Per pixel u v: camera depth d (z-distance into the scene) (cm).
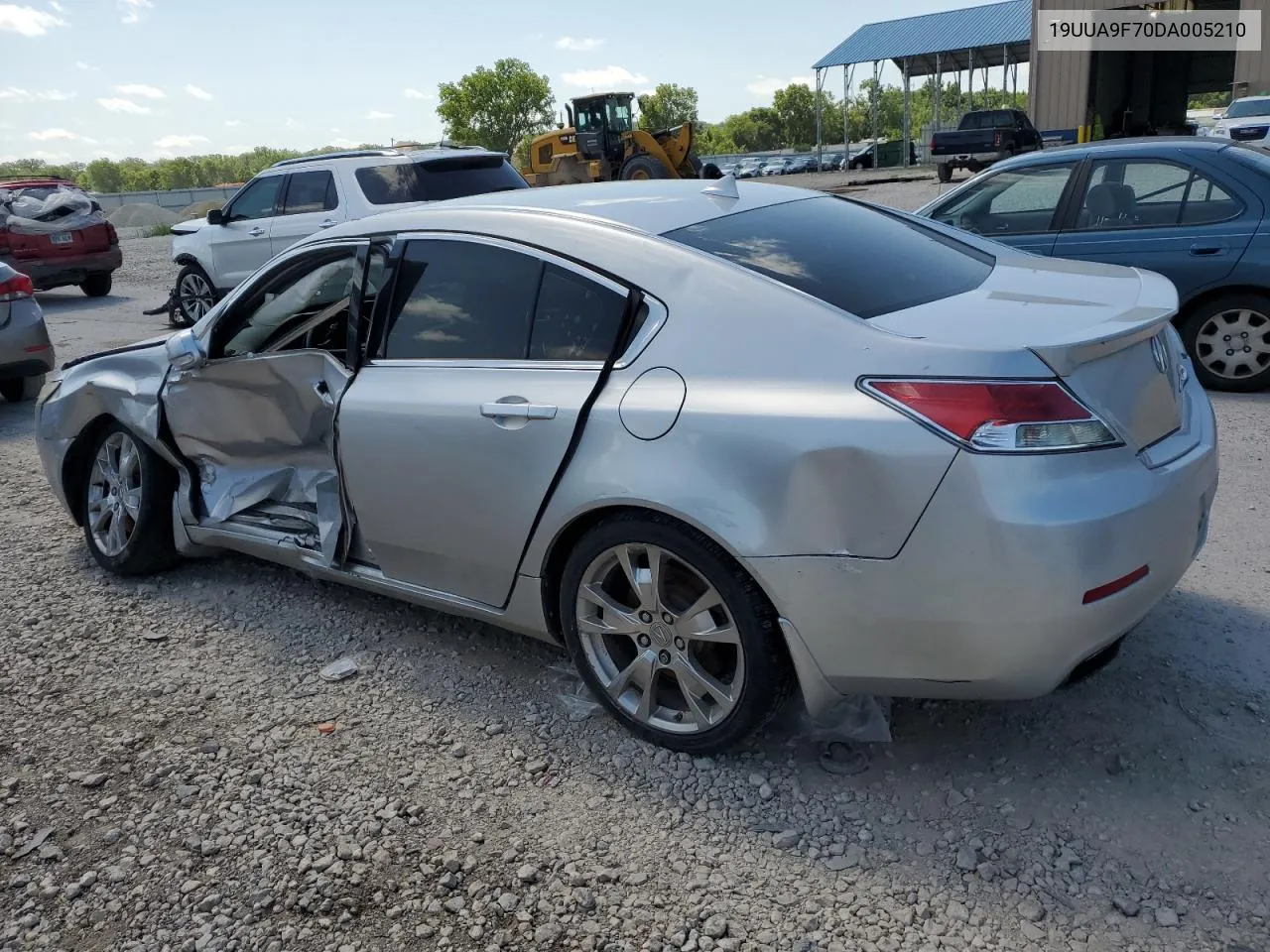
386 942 251
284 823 297
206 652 404
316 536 409
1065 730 313
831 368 272
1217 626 366
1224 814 272
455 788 308
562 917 255
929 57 4434
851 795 292
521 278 337
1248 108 2533
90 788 319
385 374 364
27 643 419
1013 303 298
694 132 2505
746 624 285
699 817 288
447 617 420
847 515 263
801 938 242
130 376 462
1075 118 2780
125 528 473
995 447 249
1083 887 252
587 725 336
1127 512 255
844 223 360
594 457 302
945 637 261
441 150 1127
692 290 302
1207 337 684
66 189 1584
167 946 255
